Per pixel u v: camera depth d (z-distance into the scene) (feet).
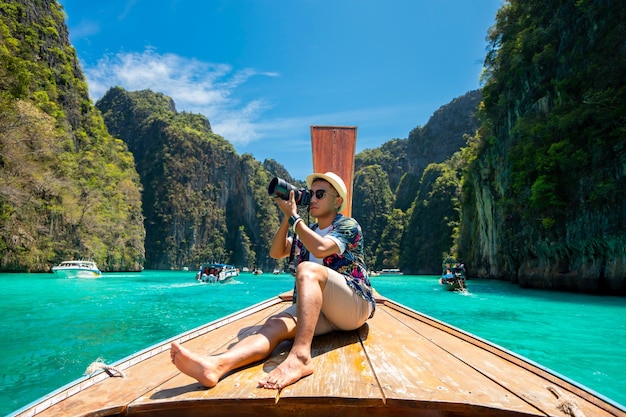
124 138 405.80
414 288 77.92
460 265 83.30
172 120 423.64
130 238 167.02
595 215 61.31
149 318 28.09
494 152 107.24
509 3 109.70
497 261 110.32
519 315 32.65
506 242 95.40
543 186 69.26
